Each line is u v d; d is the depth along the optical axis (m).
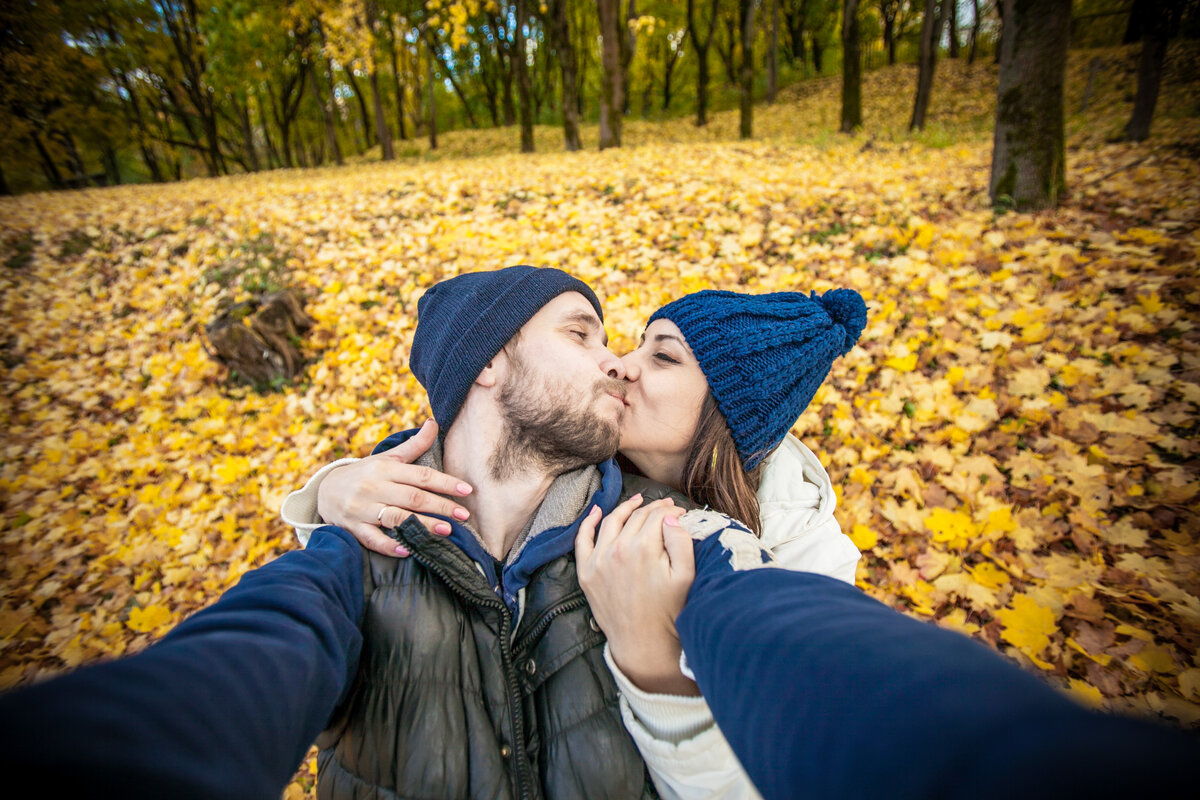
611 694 0.84
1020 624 2.05
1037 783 0.22
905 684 0.37
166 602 2.88
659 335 1.25
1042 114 4.33
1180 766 0.18
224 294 5.38
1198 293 3.18
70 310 5.75
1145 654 1.90
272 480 3.43
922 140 10.49
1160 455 2.51
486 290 1.00
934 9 12.33
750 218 5.07
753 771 0.47
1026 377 2.97
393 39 17.73
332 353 4.24
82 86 16.80
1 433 4.20
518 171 8.11
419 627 0.83
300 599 0.70
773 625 0.53
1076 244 3.94
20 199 11.22
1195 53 12.54
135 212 7.95
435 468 1.03
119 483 3.64
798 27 27.84
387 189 7.58
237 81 16.67
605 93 12.05
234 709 0.48
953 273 3.85
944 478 2.61
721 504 1.18
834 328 1.26
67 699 0.35
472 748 0.79
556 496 0.96
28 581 3.05
